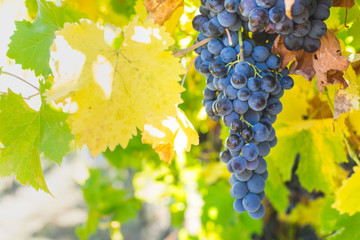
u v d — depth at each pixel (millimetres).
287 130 706
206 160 1173
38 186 609
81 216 4465
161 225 3373
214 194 1102
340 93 526
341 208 621
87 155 3430
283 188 891
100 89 508
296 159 838
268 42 517
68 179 5051
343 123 604
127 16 815
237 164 468
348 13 613
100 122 505
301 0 453
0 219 4520
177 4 582
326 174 723
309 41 492
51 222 4434
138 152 1161
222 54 500
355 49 629
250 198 473
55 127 599
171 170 1271
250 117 485
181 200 1338
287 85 509
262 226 1113
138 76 516
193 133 545
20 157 602
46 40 607
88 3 779
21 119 598
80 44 514
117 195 1395
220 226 1104
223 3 488
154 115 517
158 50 516
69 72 508
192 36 703
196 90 854
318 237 1034
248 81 478
